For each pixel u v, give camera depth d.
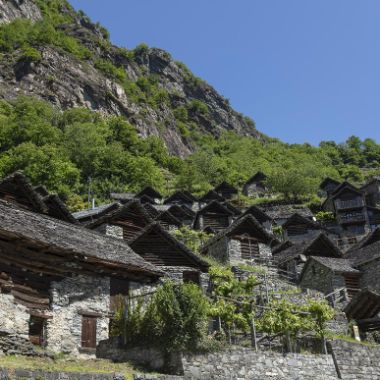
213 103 192.50
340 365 20.95
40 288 19.45
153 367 18.17
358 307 27.55
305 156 150.25
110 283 23.61
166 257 29.28
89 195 75.38
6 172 74.88
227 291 23.42
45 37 134.50
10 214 19.88
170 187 94.25
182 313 18.38
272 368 19.38
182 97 179.38
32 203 24.53
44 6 173.38
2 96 108.88
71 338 19.67
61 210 25.36
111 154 90.75
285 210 75.69
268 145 164.75
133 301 21.38
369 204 83.06
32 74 119.19
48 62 124.69
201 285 29.16
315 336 22.03
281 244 45.00
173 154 135.12
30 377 14.05
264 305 23.58
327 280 36.16
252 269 36.34
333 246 40.25
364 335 27.80
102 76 138.38
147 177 90.50
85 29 170.25
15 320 17.91
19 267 18.86
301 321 21.31
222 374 18.16
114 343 19.62
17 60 121.44
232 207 65.88
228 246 38.94
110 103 129.00
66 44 140.88
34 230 19.53
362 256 37.78
